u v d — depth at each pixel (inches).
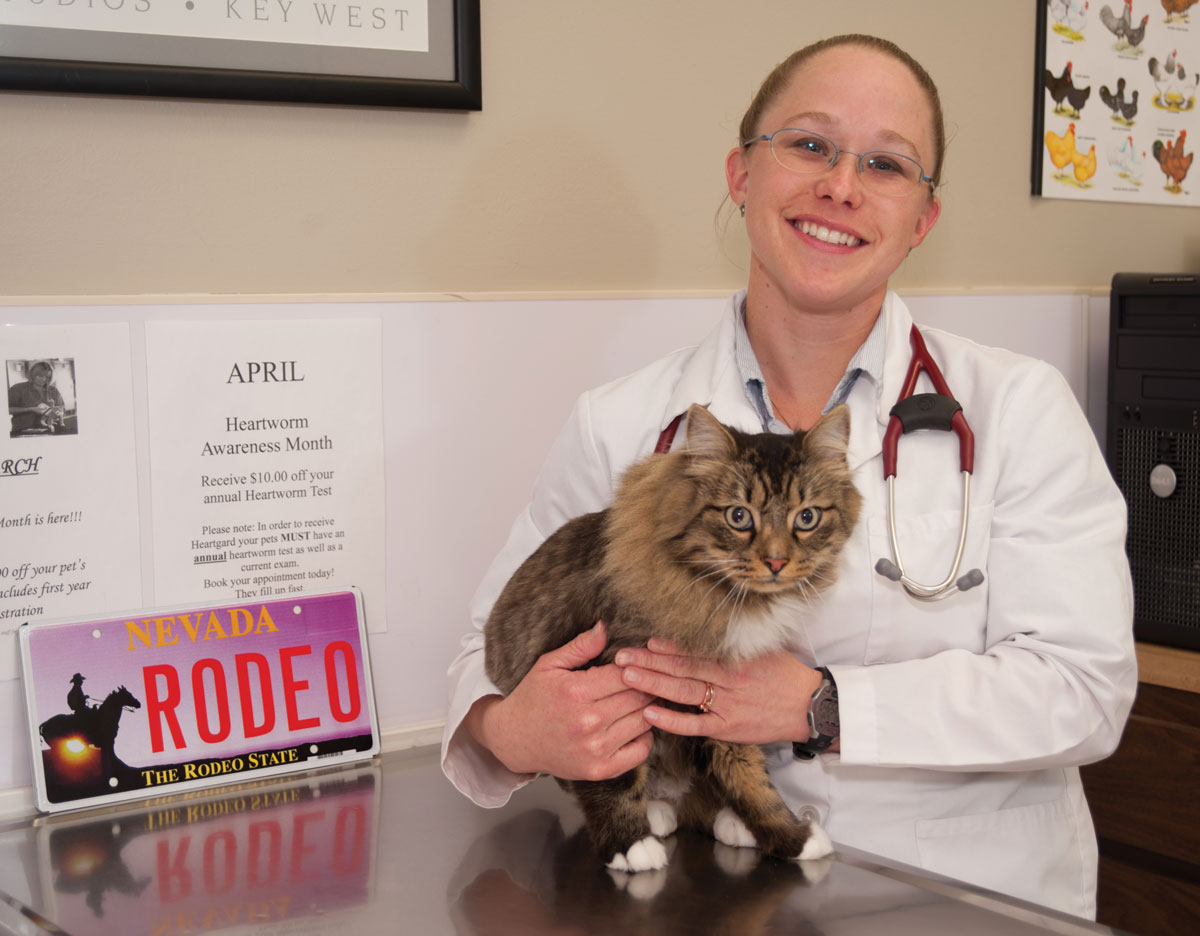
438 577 83.0
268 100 72.8
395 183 78.9
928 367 67.5
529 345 84.4
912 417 64.4
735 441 58.3
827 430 59.4
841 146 63.7
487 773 66.8
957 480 64.9
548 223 85.0
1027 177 108.5
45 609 70.2
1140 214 116.9
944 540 64.1
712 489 56.1
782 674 58.3
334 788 74.1
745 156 70.9
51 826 67.5
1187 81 116.7
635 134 87.7
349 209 77.7
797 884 55.8
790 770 66.7
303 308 76.3
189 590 74.6
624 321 88.0
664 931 50.9
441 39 77.8
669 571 55.7
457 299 81.3
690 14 88.5
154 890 58.2
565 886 56.6
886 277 65.7
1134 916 92.9
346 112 76.6
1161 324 94.9
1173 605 94.6
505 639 64.5
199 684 73.3
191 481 74.0
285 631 76.3
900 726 58.7
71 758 69.3
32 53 66.4
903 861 64.2
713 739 58.7
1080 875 69.1
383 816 69.0
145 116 71.0
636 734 55.8
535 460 85.7
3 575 68.7
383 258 79.3
